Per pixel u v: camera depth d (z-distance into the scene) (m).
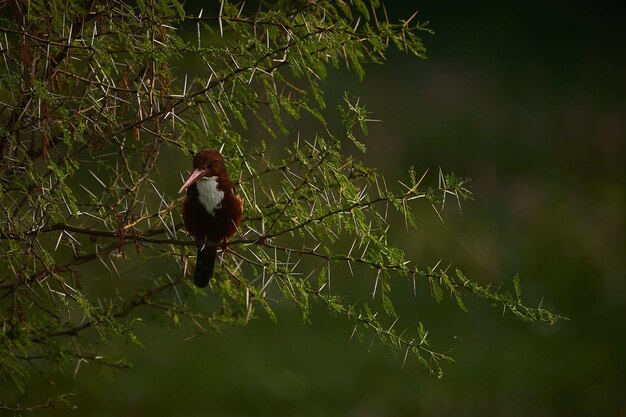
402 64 20.88
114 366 6.84
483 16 23.17
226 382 12.93
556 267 15.44
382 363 13.47
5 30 5.57
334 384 13.06
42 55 5.95
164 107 6.31
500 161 18.28
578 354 13.71
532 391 12.97
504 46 22.16
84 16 5.78
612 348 13.86
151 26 5.73
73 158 6.16
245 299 6.82
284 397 12.81
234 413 12.54
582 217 16.78
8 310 6.39
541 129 19.17
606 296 14.98
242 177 6.54
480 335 14.02
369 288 14.63
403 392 12.95
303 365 13.35
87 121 6.11
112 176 6.96
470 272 15.16
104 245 6.99
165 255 6.86
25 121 5.84
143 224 7.45
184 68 7.75
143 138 7.67
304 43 5.82
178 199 6.63
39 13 5.81
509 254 15.69
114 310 6.86
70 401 6.56
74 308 6.11
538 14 23.38
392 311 5.96
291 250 5.95
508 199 17.22
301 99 6.42
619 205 16.95
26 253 5.68
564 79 21.16
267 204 6.57
